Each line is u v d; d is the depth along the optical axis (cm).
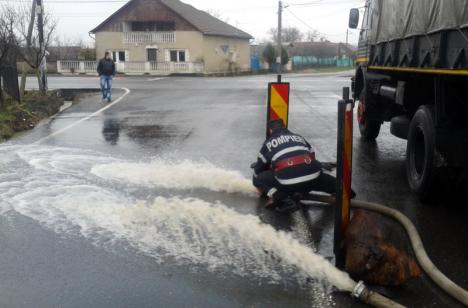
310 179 578
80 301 388
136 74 4681
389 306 371
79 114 1487
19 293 400
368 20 1038
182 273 434
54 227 536
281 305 383
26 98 1606
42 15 1823
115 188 678
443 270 442
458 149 576
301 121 1331
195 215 572
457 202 627
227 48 5303
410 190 677
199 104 1783
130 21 4991
